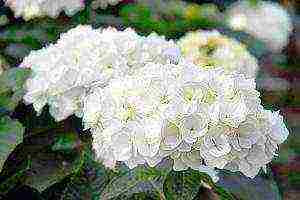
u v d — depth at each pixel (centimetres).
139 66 64
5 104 67
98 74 62
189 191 52
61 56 65
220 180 57
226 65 89
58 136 66
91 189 61
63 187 65
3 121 63
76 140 65
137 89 52
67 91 63
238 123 49
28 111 69
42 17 101
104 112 54
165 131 49
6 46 97
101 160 60
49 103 65
